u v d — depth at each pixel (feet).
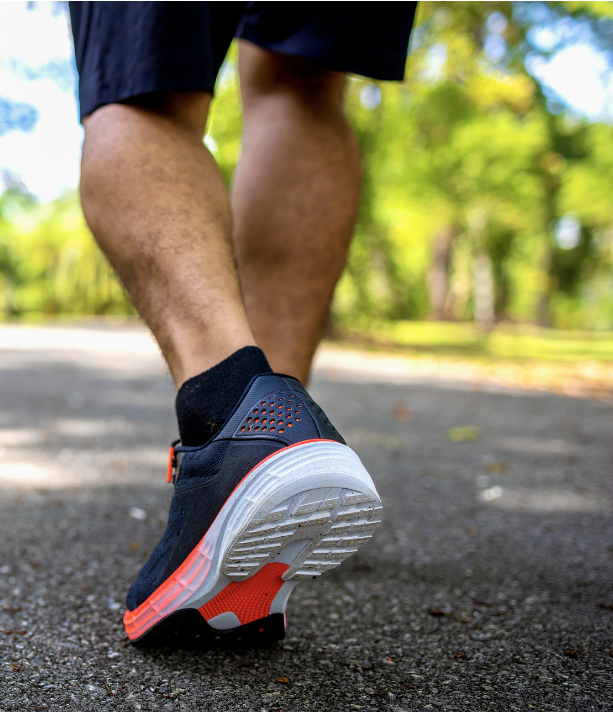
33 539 4.23
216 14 2.94
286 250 3.66
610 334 71.31
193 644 2.72
